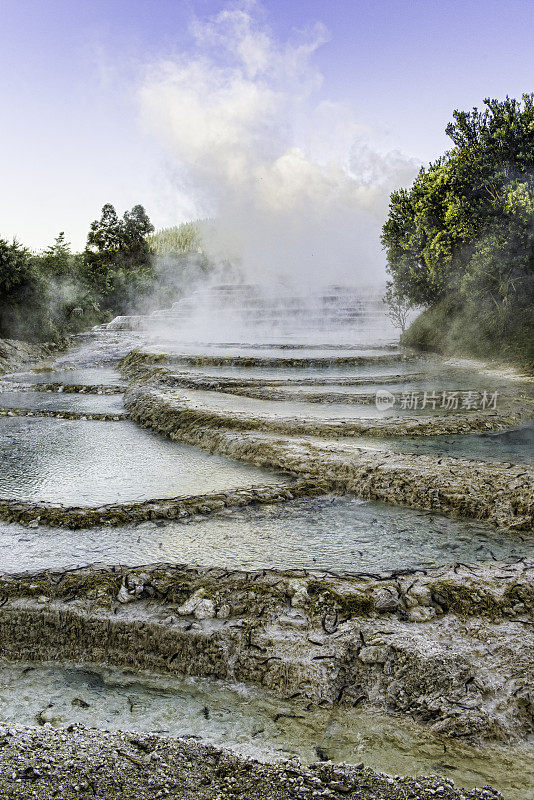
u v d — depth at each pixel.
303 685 4.79
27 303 31.25
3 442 12.90
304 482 9.13
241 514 8.19
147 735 4.21
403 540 7.20
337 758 4.15
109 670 5.36
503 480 8.16
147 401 15.40
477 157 20.28
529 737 4.23
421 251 23.86
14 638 5.66
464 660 4.72
